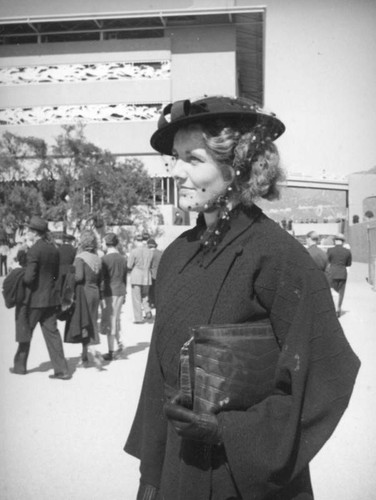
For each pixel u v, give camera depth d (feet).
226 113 4.36
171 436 4.51
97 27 175.22
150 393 4.93
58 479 10.20
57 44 171.32
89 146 117.29
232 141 4.42
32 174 116.57
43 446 11.89
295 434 3.87
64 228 99.81
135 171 122.01
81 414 14.57
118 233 114.32
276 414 3.93
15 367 19.97
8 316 41.96
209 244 4.47
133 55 169.37
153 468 4.85
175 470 4.38
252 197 4.46
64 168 115.75
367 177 125.49
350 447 12.01
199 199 4.54
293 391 3.94
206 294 4.28
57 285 19.58
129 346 26.32
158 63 170.50
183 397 4.26
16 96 172.24
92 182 113.19
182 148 4.57
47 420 14.02
